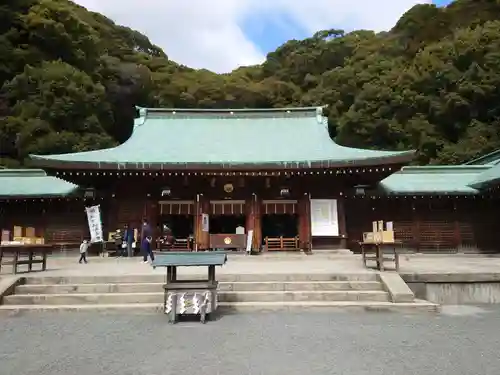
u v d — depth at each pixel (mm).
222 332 6594
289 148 20891
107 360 5168
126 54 68938
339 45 68500
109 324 7242
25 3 48219
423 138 45031
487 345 5770
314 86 66000
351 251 19188
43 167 16875
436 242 21016
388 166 17375
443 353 5387
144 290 9391
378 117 48281
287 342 5953
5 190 20469
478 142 41438
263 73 77188
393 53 59875
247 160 18641
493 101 44344
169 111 24750
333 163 17297
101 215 19797
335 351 5488
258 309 8383
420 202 21375
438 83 47594
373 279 9922
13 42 45750
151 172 17672
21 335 6488
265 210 19344
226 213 19297
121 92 55906
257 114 24688
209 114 24797
